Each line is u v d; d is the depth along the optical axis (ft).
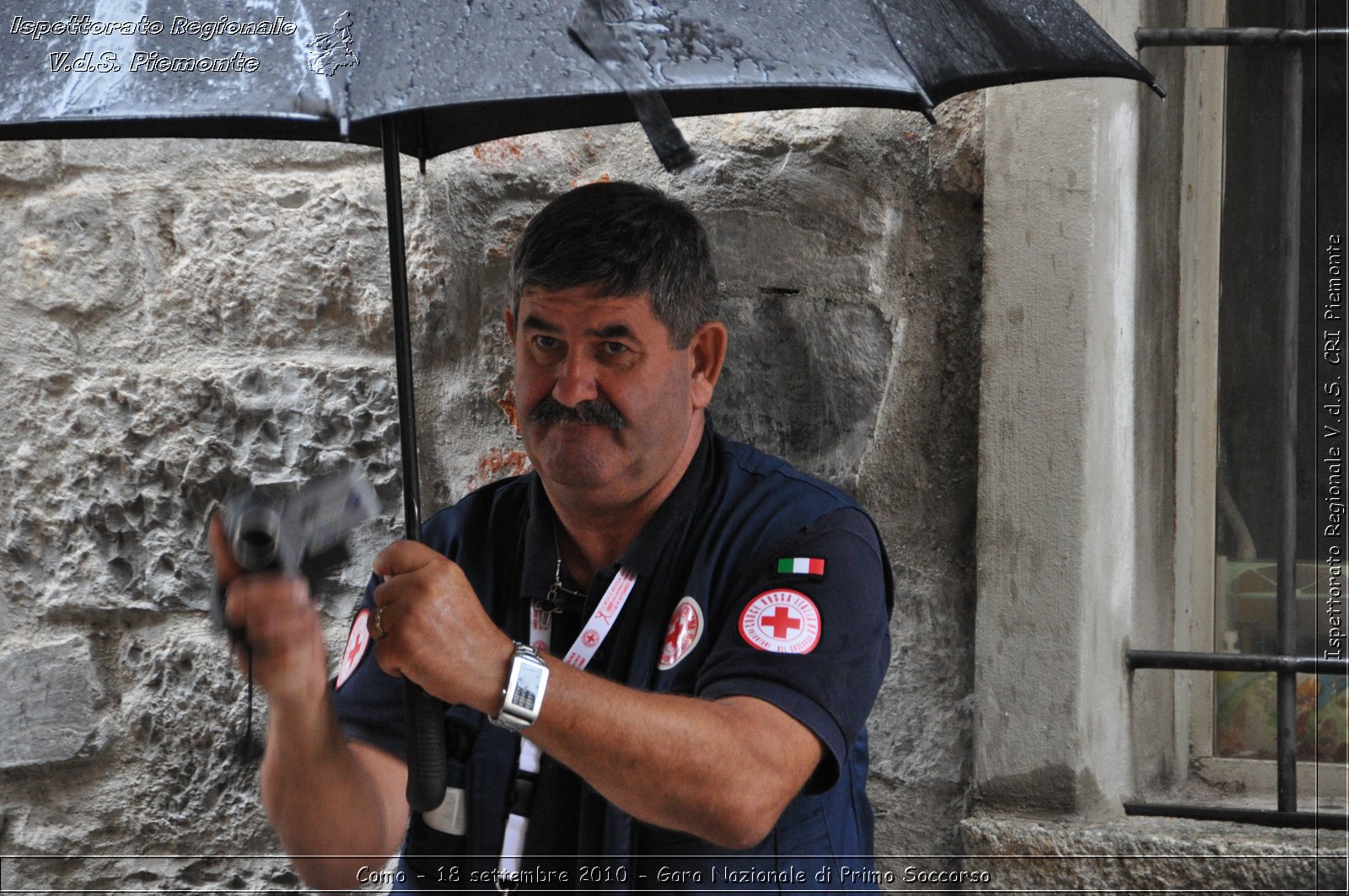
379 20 9.88
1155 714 18.16
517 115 16.47
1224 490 18.53
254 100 9.48
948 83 12.46
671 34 9.89
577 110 16.20
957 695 17.31
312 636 12.49
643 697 11.76
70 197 18.94
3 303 18.92
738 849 12.20
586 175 18.35
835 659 12.60
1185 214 18.47
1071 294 16.39
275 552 12.06
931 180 17.39
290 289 18.62
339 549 12.58
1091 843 15.90
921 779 17.33
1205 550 18.47
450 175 18.35
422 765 12.09
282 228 18.67
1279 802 16.51
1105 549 16.99
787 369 17.75
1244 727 18.25
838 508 13.82
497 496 15.37
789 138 17.61
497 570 14.83
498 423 18.37
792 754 12.06
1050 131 16.47
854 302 17.56
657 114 9.45
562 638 14.25
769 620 12.76
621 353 13.29
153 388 18.67
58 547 18.84
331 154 18.69
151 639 18.80
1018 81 13.29
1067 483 16.40
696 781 11.60
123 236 18.90
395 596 11.35
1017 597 16.61
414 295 18.38
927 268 17.46
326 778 13.21
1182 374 18.48
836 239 17.60
